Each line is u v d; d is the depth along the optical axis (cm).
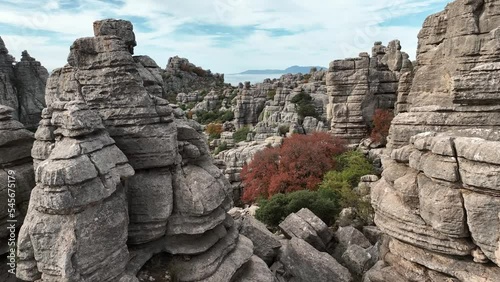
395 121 1788
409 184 1238
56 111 1155
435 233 1154
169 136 1359
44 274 1039
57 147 1096
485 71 1279
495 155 977
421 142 1222
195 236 1388
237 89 12875
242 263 1462
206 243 1375
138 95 1323
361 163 3331
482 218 1025
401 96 3444
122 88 1307
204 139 1689
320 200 2514
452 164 1101
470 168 1044
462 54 2555
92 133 1157
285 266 1827
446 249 1135
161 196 1330
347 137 4112
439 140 1149
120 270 1145
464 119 1442
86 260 1035
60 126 1134
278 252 1922
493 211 1006
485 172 1005
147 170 1372
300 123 6525
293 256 1788
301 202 2522
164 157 1348
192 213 1342
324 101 7256
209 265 1341
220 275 1343
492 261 1038
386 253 1429
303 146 3472
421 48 2989
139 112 1314
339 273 1684
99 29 1438
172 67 16575
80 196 1028
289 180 3147
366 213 2384
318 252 1805
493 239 1011
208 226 1360
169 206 1331
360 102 4066
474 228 1042
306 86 8294
